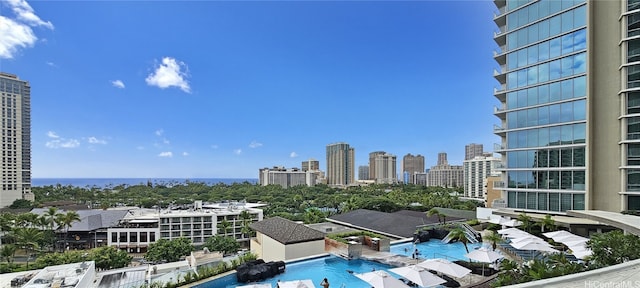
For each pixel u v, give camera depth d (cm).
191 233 8475
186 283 1942
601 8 3247
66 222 7356
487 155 12050
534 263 1416
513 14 3953
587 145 3183
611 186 3092
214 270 2088
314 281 2008
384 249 2659
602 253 1509
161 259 5903
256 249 3052
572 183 3309
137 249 7938
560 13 3472
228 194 14812
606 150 3141
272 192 14762
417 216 4328
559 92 3447
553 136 3478
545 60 3584
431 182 19038
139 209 10869
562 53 3441
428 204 7488
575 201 3272
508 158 3919
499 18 4172
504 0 4178
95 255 5172
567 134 3362
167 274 2114
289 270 2209
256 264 2134
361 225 3853
